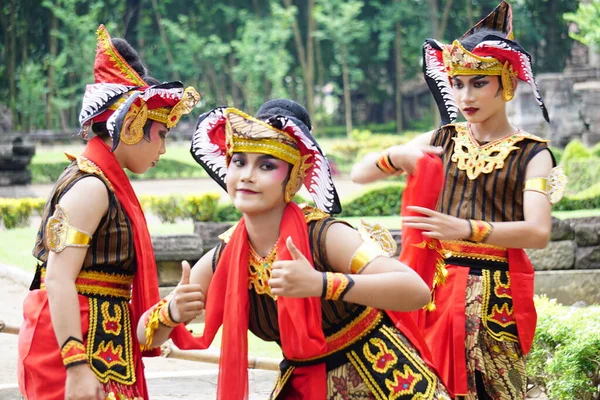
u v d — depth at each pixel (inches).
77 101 2615.7
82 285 174.9
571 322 272.4
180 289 160.2
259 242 163.8
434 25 2741.1
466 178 225.6
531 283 220.8
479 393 224.7
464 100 222.2
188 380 310.2
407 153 187.2
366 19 2861.7
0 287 501.0
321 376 165.3
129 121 178.7
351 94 3334.2
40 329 173.5
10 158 1366.9
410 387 161.3
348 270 159.3
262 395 296.4
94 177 175.2
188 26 2923.2
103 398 170.4
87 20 2431.1
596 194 703.7
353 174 203.0
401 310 156.6
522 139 222.8
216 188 1353.3
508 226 212.1
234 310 162.1
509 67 221.0
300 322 156.3
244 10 2760.8
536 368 275.6
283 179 159.9
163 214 730.8
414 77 3157.0
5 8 2509.8
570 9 2800.2
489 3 2898.6
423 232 186.9
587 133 1435.8
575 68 1536.7
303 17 2989.7
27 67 2418.8
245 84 2805.1
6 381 312.2
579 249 496.7
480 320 218.7
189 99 185.0
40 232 180.5
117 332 177.0
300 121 159.9
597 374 257.6
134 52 191.8
